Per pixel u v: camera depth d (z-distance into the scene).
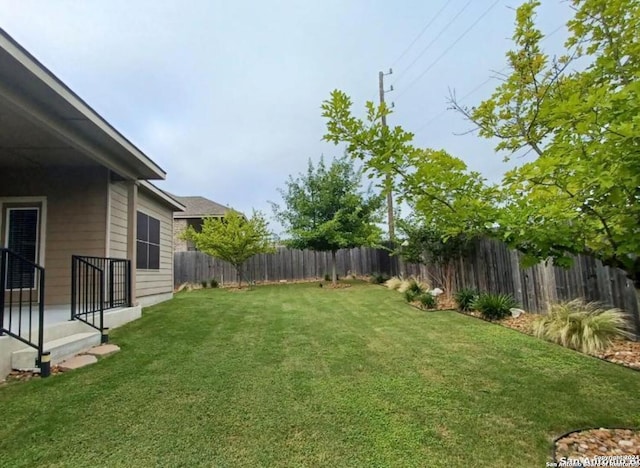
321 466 2.29
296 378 3.76
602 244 2.47
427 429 2.73
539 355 4.38
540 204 2.45
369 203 14.01
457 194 2.81
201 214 18.64
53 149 6.01
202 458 2.37
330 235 13.16
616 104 2.01
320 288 12.85
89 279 6.83
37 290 6.88
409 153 2.80
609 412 2.96
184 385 3.56
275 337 5.48
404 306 8.08
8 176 7.11
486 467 2.28
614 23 2.93
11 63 3.55
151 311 7.80
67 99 4.32
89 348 4.75
